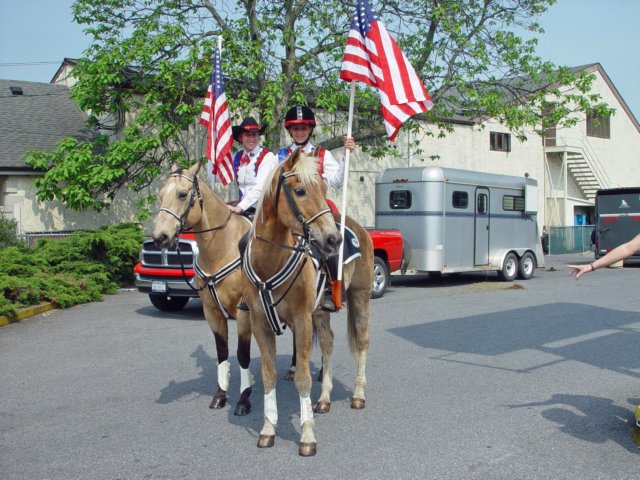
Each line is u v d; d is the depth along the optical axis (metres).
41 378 7.11
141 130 17.61
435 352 8.34
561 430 5.26
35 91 21.41
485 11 17.44
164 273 10.81
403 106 6.09
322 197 4.48
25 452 4.86
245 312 5.75
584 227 30.45
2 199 17.05
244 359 5.83
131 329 10.05
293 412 5.88
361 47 6.15
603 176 32.00
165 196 5.63
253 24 15.93
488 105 16.48
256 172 6.59
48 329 10.09
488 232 16.80
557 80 17.80
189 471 4.48
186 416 5.75
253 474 4.42
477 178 16.38
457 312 11.73
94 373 7.32
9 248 13.23
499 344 8.82
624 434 5.16
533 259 18.25
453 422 5.49
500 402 6.08
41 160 15.57
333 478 4.34
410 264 15.56
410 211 15.53
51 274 13.09
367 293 6.21
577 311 11.78
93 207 16.77
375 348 8.61
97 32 16.30
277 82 15.01
